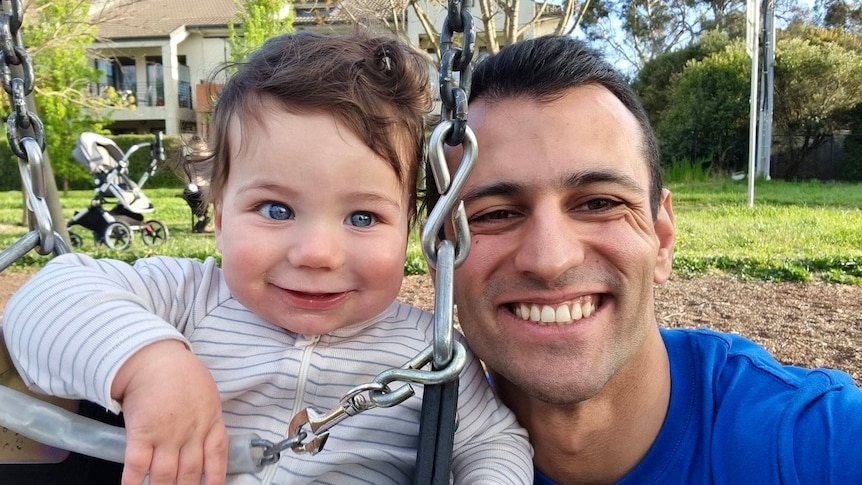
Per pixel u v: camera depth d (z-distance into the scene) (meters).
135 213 2.85
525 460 0.44
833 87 5.92
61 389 0.35
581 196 0.38
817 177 6.17
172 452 0.34
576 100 0.39
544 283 0.38
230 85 0.46
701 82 6.11
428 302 1.61
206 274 0.49
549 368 0.39
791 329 1.43
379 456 0.44
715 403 0.44
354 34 0.51
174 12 9.42
